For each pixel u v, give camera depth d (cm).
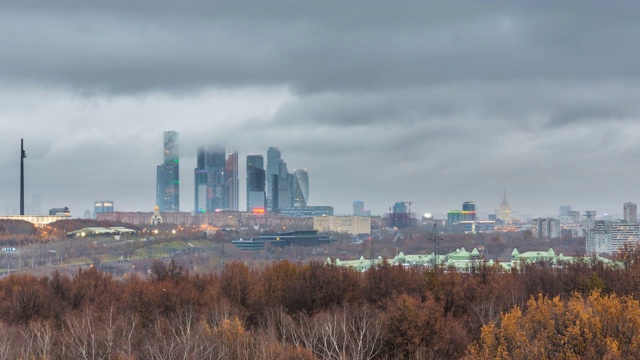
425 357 10906
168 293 14650
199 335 11281
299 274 15475
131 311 14012
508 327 7681
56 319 14088
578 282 14325
